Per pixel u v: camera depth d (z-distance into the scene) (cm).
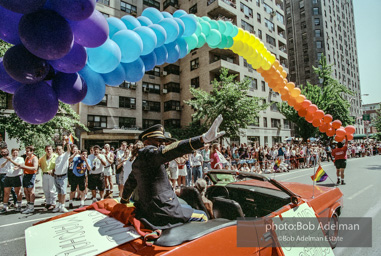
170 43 304
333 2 5312
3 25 158
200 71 2630
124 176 646
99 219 210
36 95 174
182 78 2888
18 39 165
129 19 258
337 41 5294
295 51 4884
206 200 275
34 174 633
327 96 2566
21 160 652
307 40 4722
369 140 3375
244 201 360
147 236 160
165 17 310
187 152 168
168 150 175
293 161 1538
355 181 952
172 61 320
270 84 482
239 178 302
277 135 3066
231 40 396
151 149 189
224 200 274
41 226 202
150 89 2877
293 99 515
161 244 160
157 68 2981
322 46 4638
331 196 359
